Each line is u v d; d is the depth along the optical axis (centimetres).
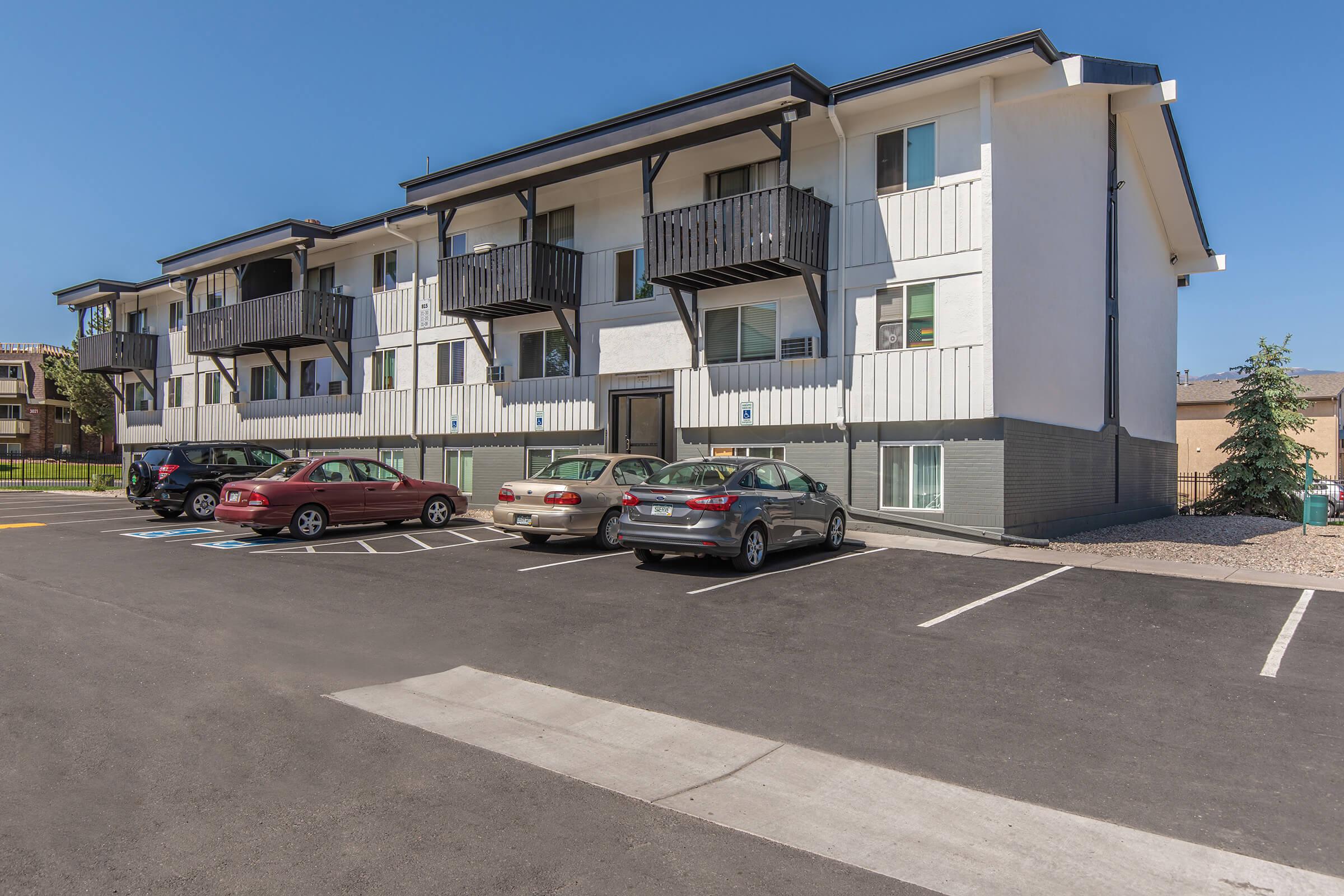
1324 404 4209
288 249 2478
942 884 354
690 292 1764
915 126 1494
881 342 1520
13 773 463
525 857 374
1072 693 615
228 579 1076
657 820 414
